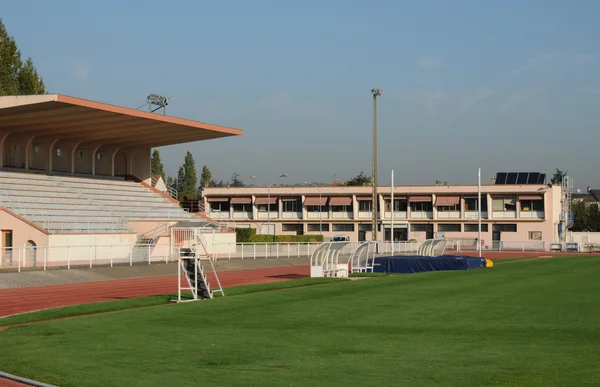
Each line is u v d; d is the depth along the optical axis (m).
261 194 100.12
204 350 13.98
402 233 97.25
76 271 37.75
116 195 61.03
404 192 96.50
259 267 48.97
